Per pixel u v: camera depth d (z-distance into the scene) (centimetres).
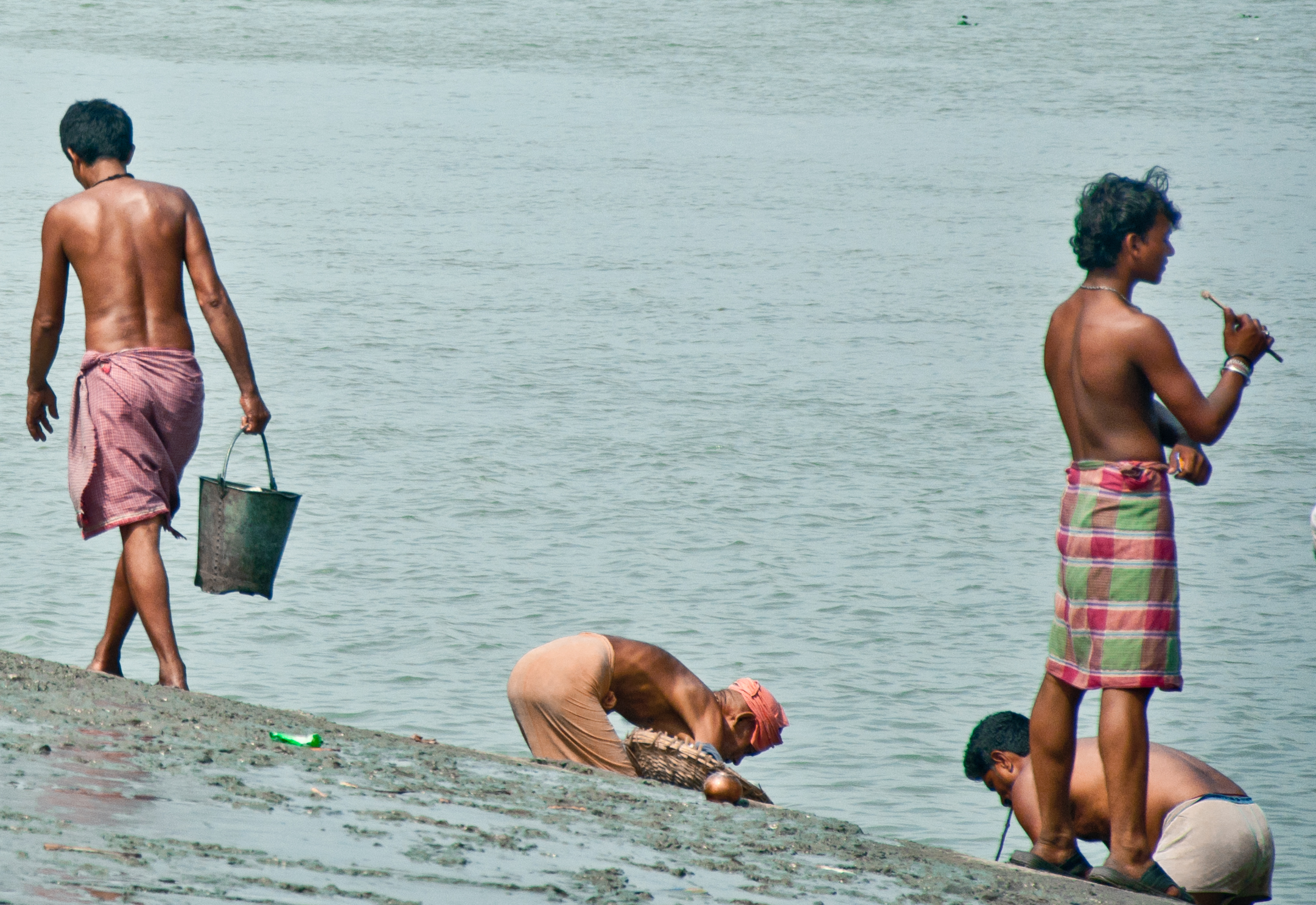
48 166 16288
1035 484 6675
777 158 18800
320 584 5022
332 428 7231
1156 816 2125
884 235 14162
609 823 1770
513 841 1595
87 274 2211
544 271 12006
